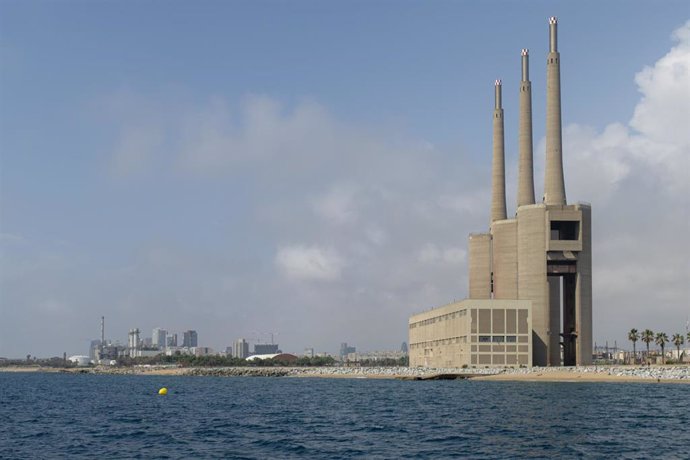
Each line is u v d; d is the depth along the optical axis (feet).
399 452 200.95
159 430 261.03
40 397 493.77
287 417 307.99
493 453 198.29
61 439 237.86
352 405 374.02
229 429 261.85
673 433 241.14
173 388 619.67
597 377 641.40
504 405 356.79
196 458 194.29
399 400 406.00
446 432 244.22
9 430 266.36
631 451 202.18
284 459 191.11
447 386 563.89
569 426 259.80
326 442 222.28
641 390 483.51
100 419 309.42
